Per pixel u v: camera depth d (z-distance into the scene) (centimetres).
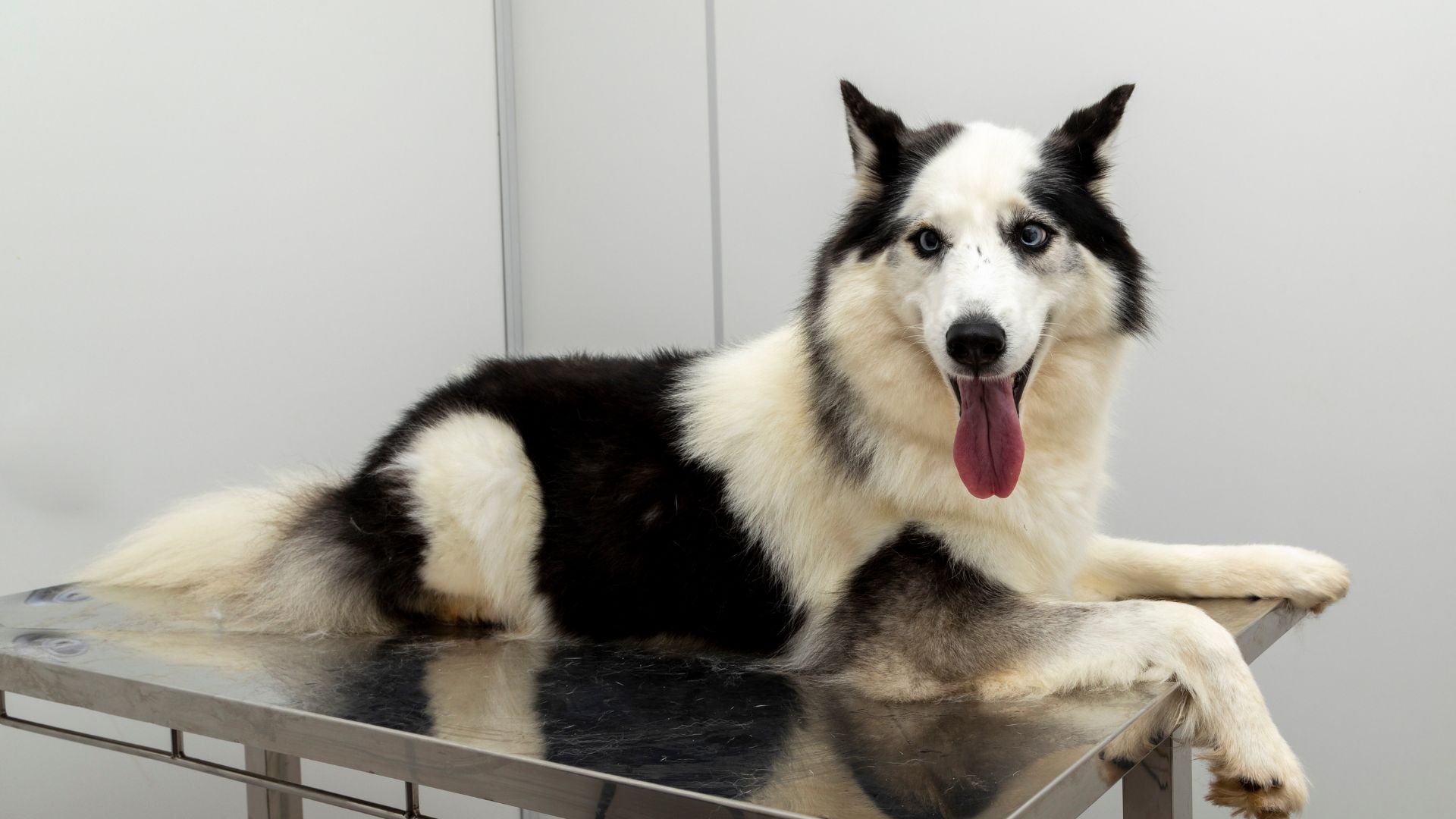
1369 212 255
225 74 276
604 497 191
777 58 315
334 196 304
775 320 320
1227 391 276
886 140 175
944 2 294
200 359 273
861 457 168
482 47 350
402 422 220
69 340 245
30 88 236
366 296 315
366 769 136
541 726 135
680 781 114
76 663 167
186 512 223
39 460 240
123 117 254
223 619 198
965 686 148
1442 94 244
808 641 171
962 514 163
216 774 160
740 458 182
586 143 350
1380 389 257
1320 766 273
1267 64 263
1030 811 106
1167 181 279
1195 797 295
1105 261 167
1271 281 268
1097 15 279
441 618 207
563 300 361
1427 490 253
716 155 326
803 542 175
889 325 165
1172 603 150
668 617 184
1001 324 145
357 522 202
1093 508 176
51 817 254
